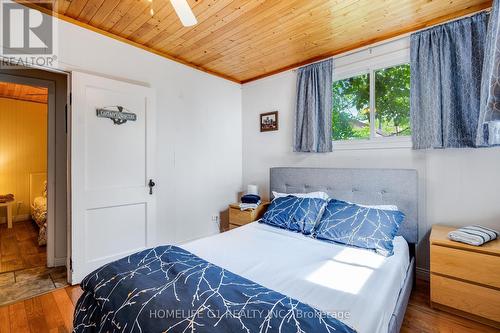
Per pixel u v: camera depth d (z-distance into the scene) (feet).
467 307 5.94
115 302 3.92
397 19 7.62
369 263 5.57
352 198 8.79
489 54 5.54
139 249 9.01
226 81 12.61
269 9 7.14
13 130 15.39
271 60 10.69
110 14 7.46
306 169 10.02
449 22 7.29
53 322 6.01
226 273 4.62
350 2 6.80
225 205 12.60
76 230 7.63
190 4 6.89
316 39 8.90
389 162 8.63
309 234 7.69
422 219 7.98
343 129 10.01
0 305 6.66
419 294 7.18
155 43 9.24
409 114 8.36
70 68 7.66
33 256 10.07
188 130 10.98
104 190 8.16
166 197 10.19
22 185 15.66
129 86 8.70
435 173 7.76
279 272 5.08
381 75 9.05
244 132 13.30
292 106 11.25
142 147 9.09
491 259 5.63
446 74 7.19
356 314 3.70
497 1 5.28
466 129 6.96
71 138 7.53
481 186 7.06
